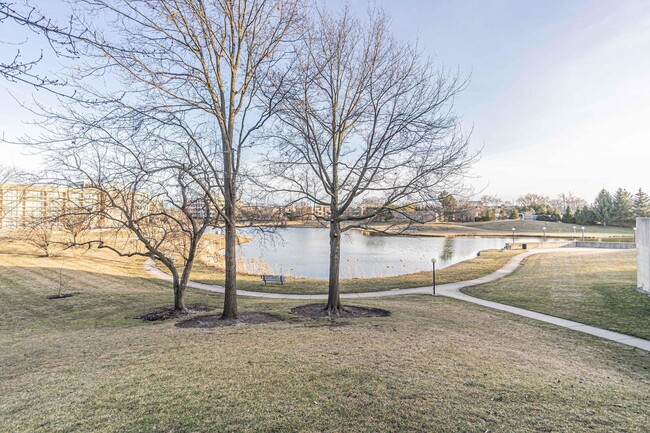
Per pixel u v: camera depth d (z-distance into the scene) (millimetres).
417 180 11484
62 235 26406
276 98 11008
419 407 4449
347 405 4449
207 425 3904
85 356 6672
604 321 11648
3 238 22578
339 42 12516
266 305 13906
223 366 5832
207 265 29672
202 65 9977
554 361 7211
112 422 3941
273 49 10367
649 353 8422
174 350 6895
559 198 142625
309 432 3803
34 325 11133
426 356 6723
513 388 5273
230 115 10664
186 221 14477
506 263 30188
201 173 10000
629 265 24641
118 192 10414
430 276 23922
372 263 35094
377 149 11438
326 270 31000
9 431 3744
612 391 5531
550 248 45469
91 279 20484
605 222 88250
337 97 12914
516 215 106688
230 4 9992
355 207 14117
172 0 8844
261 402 4484
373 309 13234
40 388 4957
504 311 13461
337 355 6578
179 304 12430
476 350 7504
